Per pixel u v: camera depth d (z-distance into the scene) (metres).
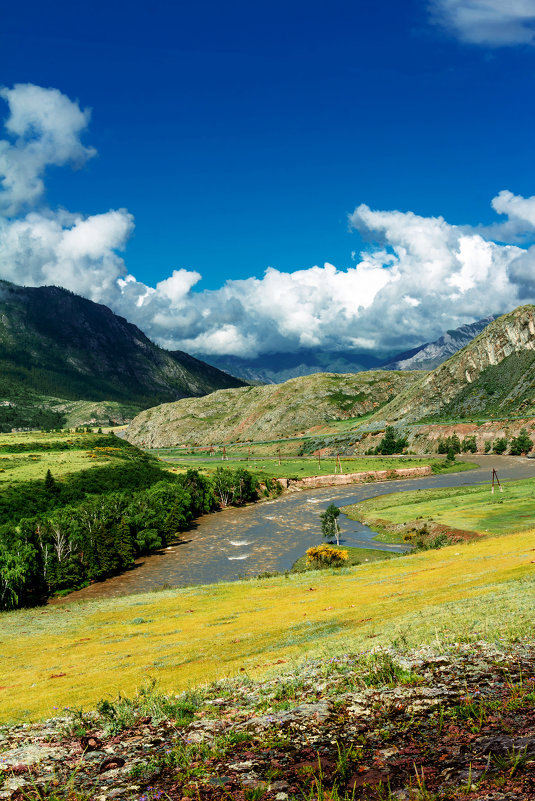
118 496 127.38
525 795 5.31
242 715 11.33
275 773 7.31
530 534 69.31
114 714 13.09
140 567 98.88
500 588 30.92
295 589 59.75
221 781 7.41
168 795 7.20
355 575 63.25
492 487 140.88
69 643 46.12
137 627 49.97
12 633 53.50
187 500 137.75
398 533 105.56
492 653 13.16
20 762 9.95
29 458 177.25
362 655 17.00
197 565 97.25
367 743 8.05
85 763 9.42
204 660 29.92
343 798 6.16
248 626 40.00
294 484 195.50
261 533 122.50
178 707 12.71
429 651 14.97
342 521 129.00
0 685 32.66
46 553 86.06
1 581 74.56
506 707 8.51
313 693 12.50
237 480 168.38
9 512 111.31
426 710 9.24
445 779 6.20
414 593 40.00
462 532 87.62
